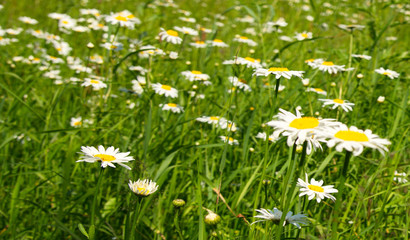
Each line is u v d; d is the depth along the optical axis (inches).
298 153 31.0
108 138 39.9
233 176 32.4
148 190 27.7
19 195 34.9
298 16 89.0
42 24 87.7
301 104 42.3
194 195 34.0
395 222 31.6
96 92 45.0
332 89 39.6
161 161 34.7
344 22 87.2
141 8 66.6
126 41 58.1
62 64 65.9
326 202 31.5
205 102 48.2
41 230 32.9
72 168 36.8
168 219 33.4
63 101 54.3
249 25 93.0
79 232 33.7
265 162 28.6
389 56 45.8
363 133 25.5
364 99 43.5
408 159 33.4
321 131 25.6
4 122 37.9
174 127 35.4
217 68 57.1
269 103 43.8
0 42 64.6
